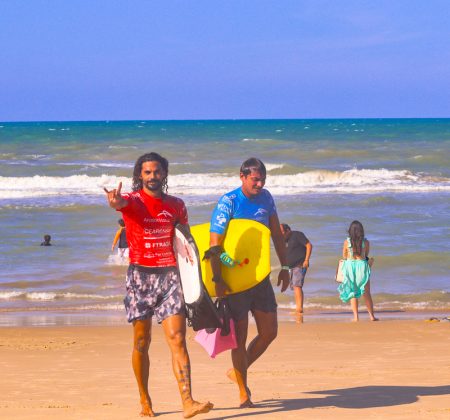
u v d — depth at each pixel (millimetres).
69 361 16547
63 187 71000
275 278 30609
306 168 78812
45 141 131250
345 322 22531
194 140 134750
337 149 105438
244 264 10586
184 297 9758
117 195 9547
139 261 9875
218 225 10688
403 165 88312
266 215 11039
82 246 37812
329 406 10711
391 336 19922
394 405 10695
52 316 24406
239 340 10797
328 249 35625
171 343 9680
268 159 93938
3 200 59312
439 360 15930
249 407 10805
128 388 13055
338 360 16141
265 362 15914
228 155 96562
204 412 9352
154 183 9789
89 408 11062
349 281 23312
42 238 40156
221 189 66375
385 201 55219
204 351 17812
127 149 101938
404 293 28375
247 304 10742
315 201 55875
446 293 28250
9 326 22359
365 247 23484
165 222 9828
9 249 36969
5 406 11359
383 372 14273
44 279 30688
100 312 25250
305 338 19656
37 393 12633
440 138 144125
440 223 44094
